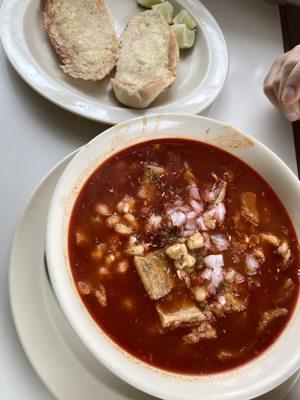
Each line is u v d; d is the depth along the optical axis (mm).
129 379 196
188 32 341
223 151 261
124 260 231
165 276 229
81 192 237
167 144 259
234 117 328
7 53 292
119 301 224
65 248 223
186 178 254
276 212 254
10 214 257
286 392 227
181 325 222
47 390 222
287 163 319
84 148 234
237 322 228
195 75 333
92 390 214
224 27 372
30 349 213
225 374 214
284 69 314
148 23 338
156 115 252
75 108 285
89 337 200
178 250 229
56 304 227
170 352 217
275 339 226
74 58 308
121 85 294
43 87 287
